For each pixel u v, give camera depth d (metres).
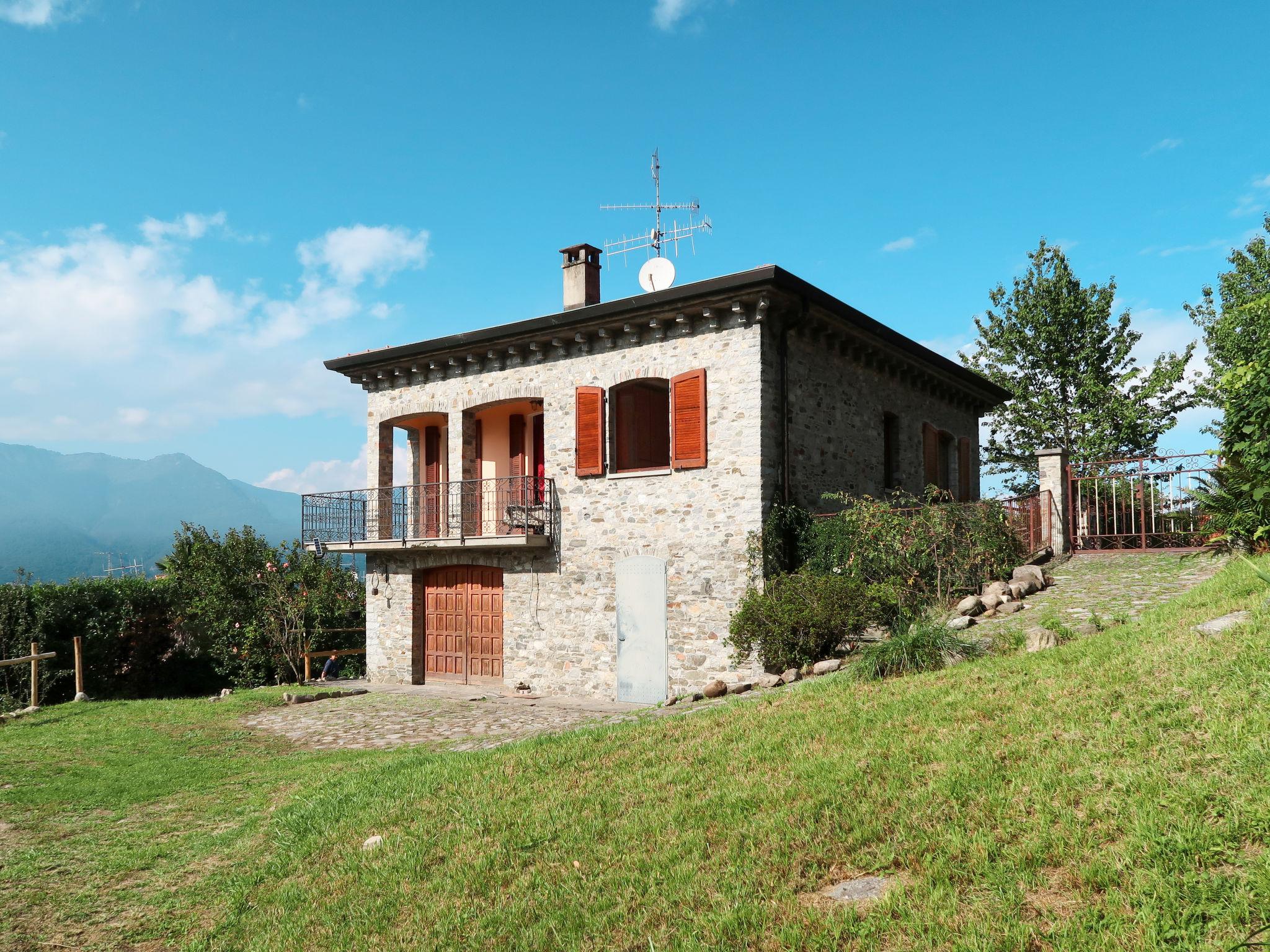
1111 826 3.87
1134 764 4.31
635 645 13.30
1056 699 5.53
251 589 19.09
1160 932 3.13
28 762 9.76
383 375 16.92
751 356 12.40
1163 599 8.83
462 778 7.05
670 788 5.79
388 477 17.20
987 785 4.57
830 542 12.10
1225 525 8.68
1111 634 6.80
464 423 15.94
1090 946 3.16
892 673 7.52
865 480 15.22
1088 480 13.26
